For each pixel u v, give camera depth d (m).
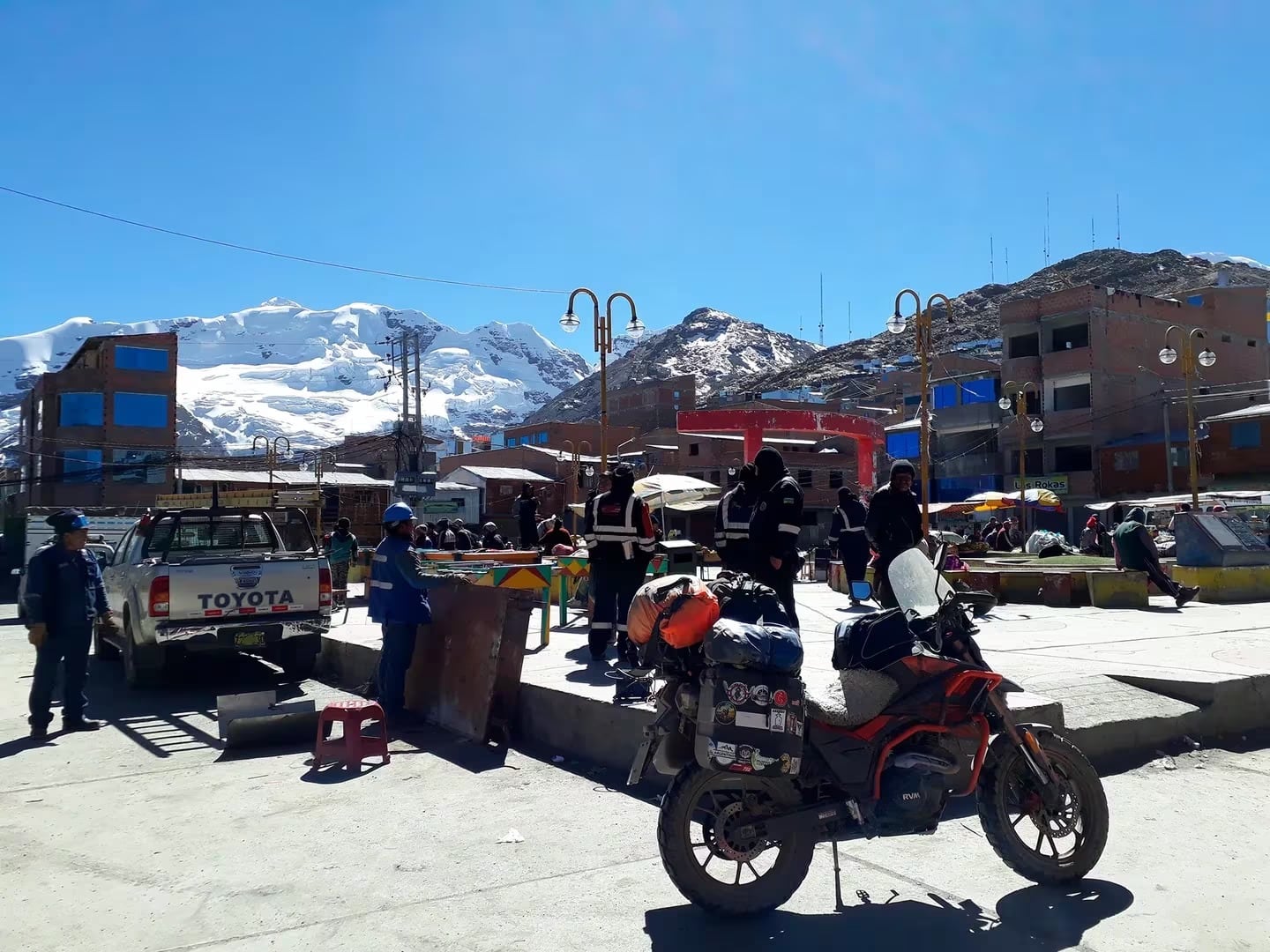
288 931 4.12
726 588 4.41
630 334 17.89
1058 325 55.62
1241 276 178.12
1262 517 34.78
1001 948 3.81
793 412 31.64
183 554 11.70
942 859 4.78
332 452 90.50
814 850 4.55
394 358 73.19
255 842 5.36
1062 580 13.61
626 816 5.62
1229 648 8.72
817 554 24.84
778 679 4.07
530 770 6.73
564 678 7.78
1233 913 4.09
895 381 79.38
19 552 30.75
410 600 8.45
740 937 3.96
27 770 7.13
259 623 10.29
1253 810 5.37
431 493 59.94
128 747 7.86
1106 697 6.66
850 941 3.91
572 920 4.16
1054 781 4.33
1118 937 3.89
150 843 5.39
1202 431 48.28
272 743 7.84
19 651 14.87
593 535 8.55
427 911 4.30
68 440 61.28
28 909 4.44
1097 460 52.34
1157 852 4.77
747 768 3.98
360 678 10.50
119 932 4.16
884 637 4.30
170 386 63.97
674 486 19.20
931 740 4.23
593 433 87.62
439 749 7.46
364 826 5.59
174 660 10.77
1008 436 56.94
